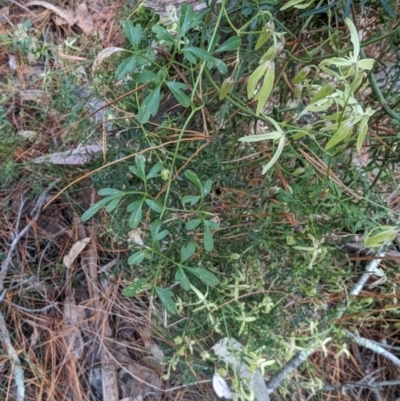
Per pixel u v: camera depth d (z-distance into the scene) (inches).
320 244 14.9
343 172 16.1
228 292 16.1
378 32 14.0
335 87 11.3
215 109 16.3
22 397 17.6
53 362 18.7
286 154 13.8
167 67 11.8
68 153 18.5
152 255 14.8
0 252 19.4
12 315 19.1
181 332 17.3
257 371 17.4
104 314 19.6
